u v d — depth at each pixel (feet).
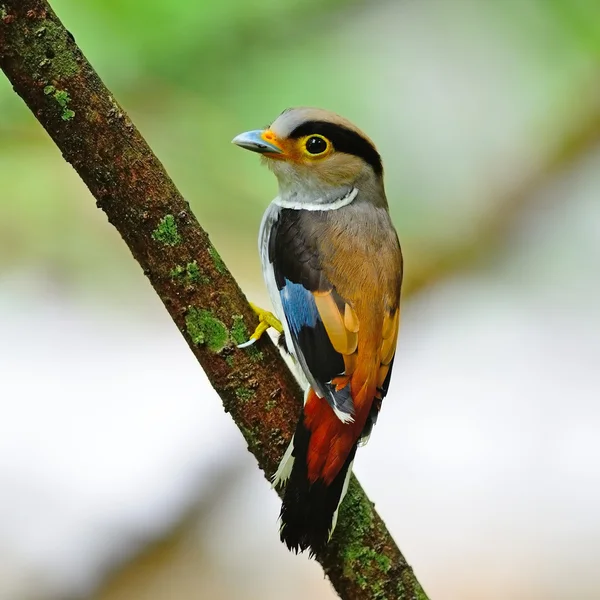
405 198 40.27
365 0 38.88
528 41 40.27
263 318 23.41
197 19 36.32
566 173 40.88
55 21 21.66
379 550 23.17
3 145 37.70
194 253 22.49
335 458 22.31
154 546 36.99
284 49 37.83
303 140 27.20
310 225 25.89
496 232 40.57
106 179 22.00
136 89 36.96
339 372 23.71
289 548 21.65
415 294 40.24
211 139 38.14
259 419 22.79
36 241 38.99
